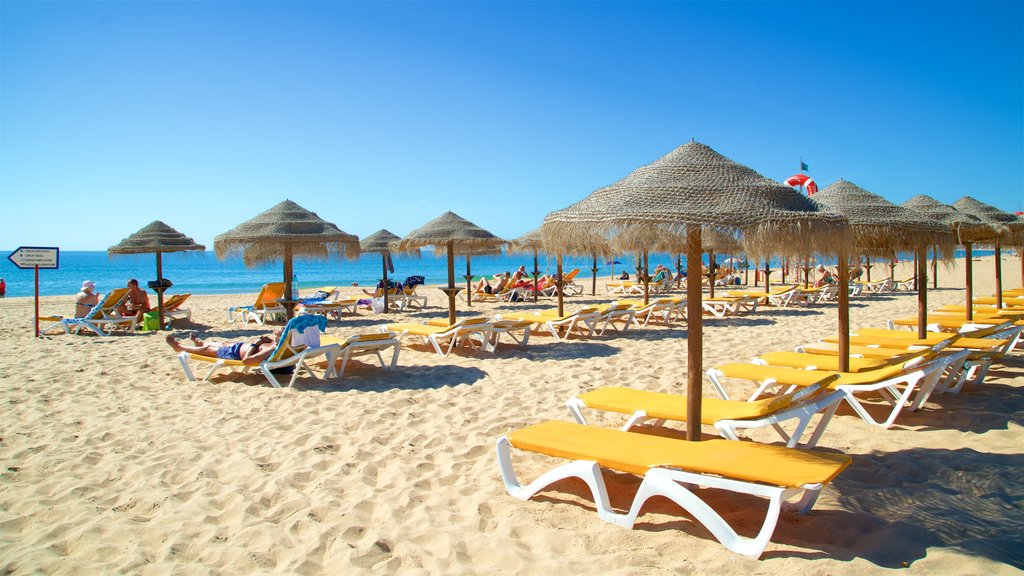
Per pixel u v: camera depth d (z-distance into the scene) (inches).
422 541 111.1
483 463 152.3
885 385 172.9
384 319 504.7
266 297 477.4
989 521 111.6
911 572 93.3
